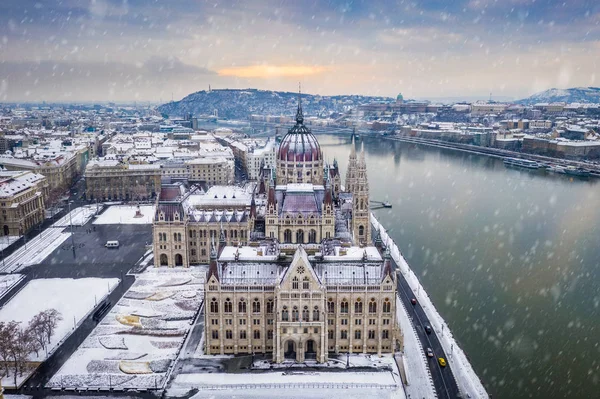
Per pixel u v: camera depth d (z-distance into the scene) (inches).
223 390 5748.0
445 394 5733.3
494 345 6894.7
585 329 7352.4
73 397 5674.2
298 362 6343.5
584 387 5994.1
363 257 6648.6
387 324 6486.2
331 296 6402.6
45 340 6904.5
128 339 6963.6
